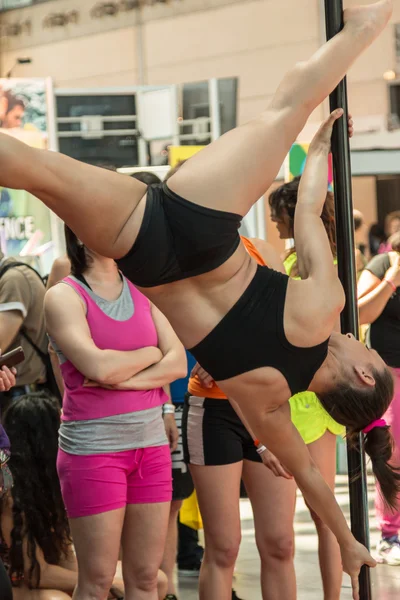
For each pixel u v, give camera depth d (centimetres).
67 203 312
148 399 455
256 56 1664
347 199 395
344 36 345
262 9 1647
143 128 1094
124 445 441
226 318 329
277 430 353
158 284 328
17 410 517
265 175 331
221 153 326
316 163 358
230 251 328
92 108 1084
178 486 581
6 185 303
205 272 326
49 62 1839
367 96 1570
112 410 442
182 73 1736
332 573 506
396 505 401
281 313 331
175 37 1733
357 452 406
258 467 486
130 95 1097
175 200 321
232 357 331
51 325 452
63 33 1812
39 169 304
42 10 1823
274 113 336
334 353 374
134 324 468
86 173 314
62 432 450
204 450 480
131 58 1761
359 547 373
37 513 511
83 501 433
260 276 336
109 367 438
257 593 613
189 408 491
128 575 452
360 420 381
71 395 447
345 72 345
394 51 1530
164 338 480
